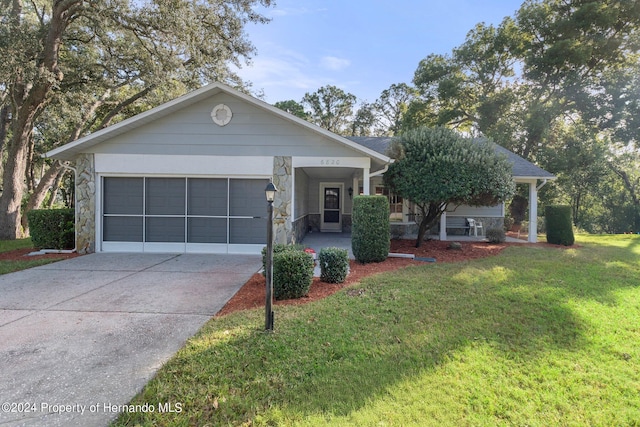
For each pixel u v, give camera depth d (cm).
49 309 484
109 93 1742
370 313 463
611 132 1916
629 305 507
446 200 920
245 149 916
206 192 936
